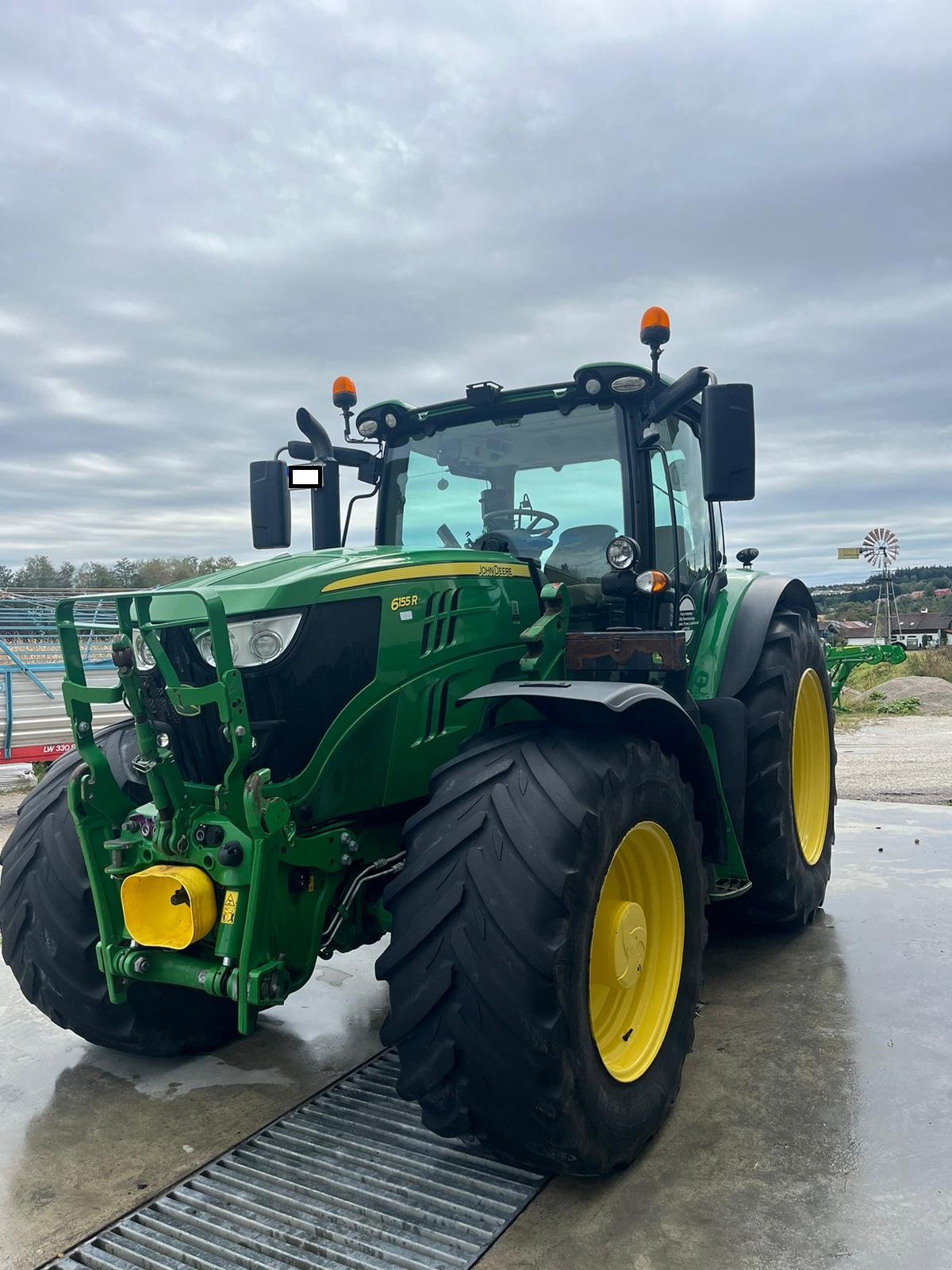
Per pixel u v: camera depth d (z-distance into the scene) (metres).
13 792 9.25
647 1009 2.64
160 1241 2.15
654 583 3.08
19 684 8.88
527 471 3.56
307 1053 3.15
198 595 2.32
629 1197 2.25
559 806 2.26
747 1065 2.90
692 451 4.03
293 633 2.53
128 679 2.43
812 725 4.57
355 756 2.67
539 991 2.09
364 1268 2.02
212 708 2.60
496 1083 2.12
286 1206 2.25
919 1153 2.38
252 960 2.34
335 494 4.09
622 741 2.51
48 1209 2.28
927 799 7.25
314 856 2.54
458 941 2.15
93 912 2.87
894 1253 2.01
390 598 2.73
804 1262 1.99
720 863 3.18
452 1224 2.14
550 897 2.15
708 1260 2.01
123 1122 2.70
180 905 2.35
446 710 2.88
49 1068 3.06
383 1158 2.44
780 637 4.03
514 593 3.16
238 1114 2.72
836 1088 2.73
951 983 3.50
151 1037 2.99
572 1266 2.00
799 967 3.71
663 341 3.20
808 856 4.25
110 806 2.63
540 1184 2.30
